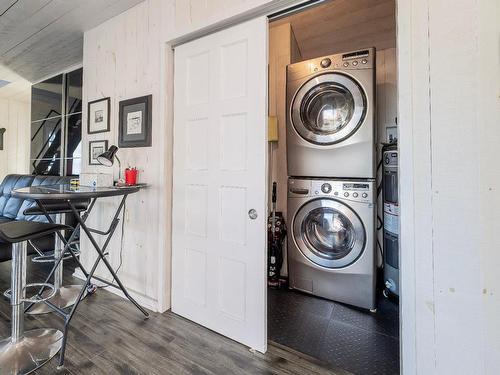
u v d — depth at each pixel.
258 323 1.62
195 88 1.91
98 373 1.41
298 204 2.39
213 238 1.82
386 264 2.30
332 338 1.76
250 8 1.57
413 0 1.14
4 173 5.30
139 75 2.23
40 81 4.10
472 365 1.05
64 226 1.69
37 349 1.55
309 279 2.37
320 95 2.30
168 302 2.08
